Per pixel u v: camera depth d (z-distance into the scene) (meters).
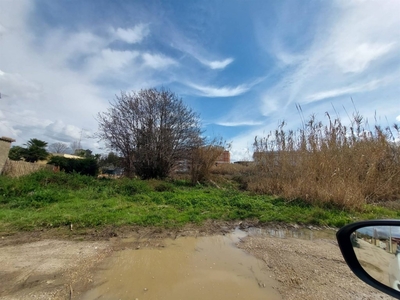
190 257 3.34
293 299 2.27
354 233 1.74
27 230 4.46
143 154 13.87
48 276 2.70
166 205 6.93
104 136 14.71
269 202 7.25
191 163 12.78
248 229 4.84
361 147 8.08
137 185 9.51
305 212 5.86
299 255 3.43
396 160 8.07
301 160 8.37
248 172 11.90
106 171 18.02
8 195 7.40
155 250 3.58
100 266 2.98
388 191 7.16
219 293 2.38
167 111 14.55
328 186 6.79
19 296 2.27
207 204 6.95
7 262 3.06
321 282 2.60
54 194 7.64
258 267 3.01
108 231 4.44
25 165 12.77
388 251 1.50
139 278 2.68
